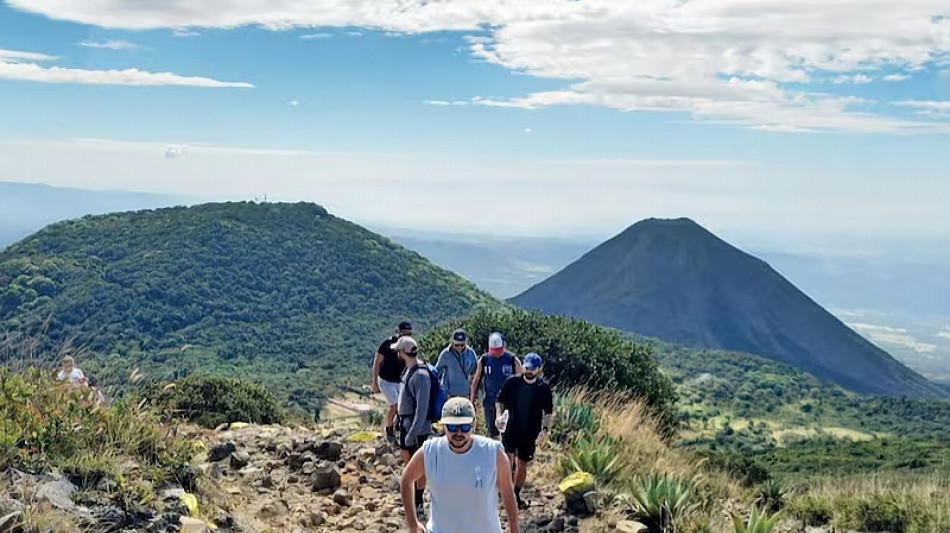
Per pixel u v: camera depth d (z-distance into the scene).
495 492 5.10
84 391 8.09
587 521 8.77
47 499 5.97
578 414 12.95
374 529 8.02
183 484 7.70
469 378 10.45
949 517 9.97
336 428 13.02
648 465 11.45
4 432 6.70
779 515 9.15
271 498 8.77
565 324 19.95
